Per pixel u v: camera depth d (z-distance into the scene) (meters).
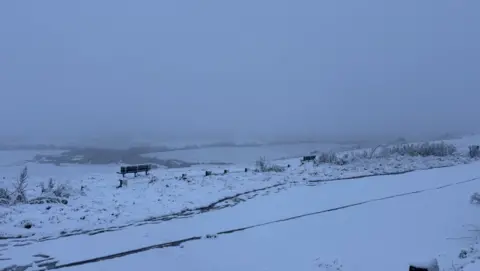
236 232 11.84
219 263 9.45
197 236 11.42
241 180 20.31
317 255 9.89
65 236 11.38
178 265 9.32
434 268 6.73
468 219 12.68
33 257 9.66
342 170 23.86
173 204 15.15
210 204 15.41
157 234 11.59
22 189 15.48
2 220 12.39
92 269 9.00
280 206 15.05
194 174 23.08
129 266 9.22
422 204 14.87
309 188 18.52
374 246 10.45
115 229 12.10
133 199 15.80
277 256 9.88
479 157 28.67
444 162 26.44
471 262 8.41
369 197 16.30
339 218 13.25
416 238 11.02
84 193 16.64
